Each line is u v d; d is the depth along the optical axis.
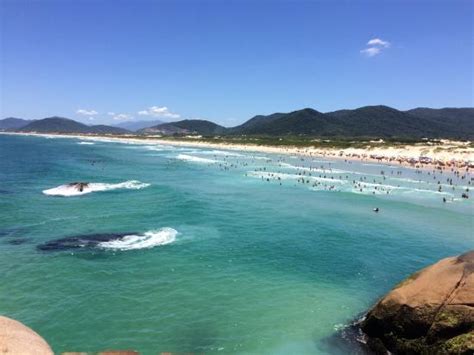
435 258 28.73
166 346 16.58
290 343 17.08
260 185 62.72
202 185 61.47
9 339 7.68
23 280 22.33
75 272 23.70
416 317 15.05
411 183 67.00
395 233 35.31
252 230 34.44
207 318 18.92
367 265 26.72
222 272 24.56
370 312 17.16
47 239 29.89
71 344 16.53
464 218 42.16
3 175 65.25
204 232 33.09
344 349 16.70
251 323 18.59
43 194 48.50
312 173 80.06
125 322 18.31
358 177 74.00
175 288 22.03
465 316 14.12
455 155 102.00
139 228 33.66
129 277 23.30
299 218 39.81
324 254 28.66
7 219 35.50
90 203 43.84
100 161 100.44
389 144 130.62
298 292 22.06
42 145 173.62
